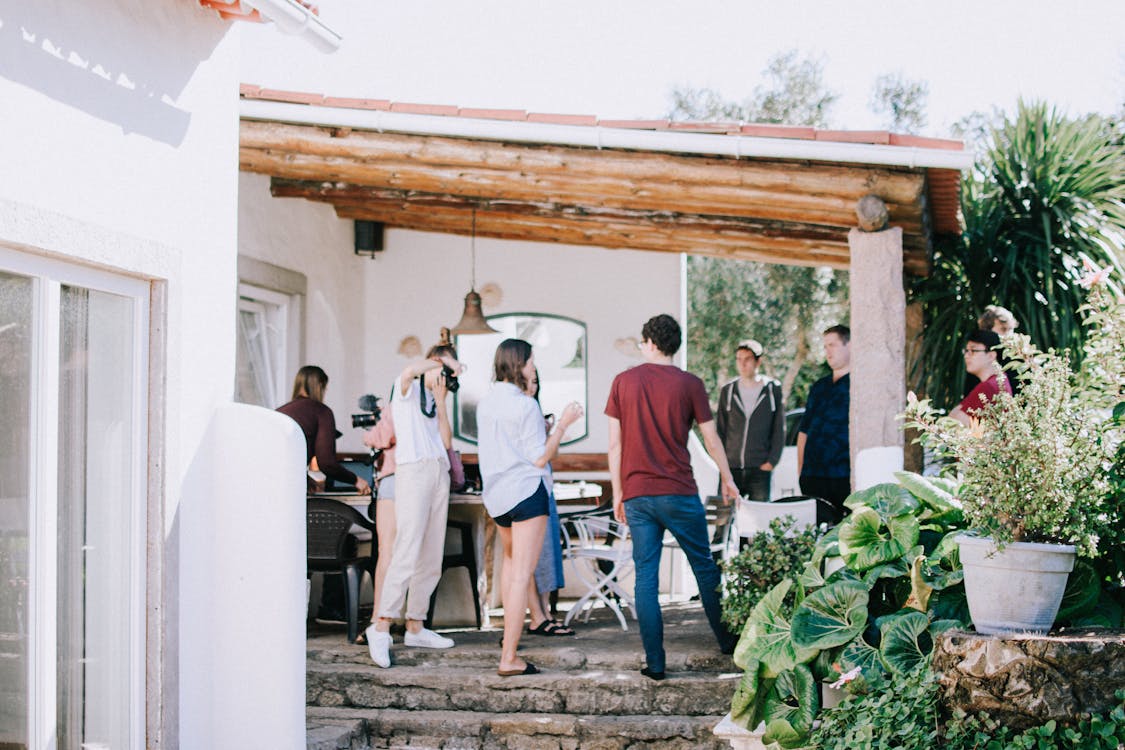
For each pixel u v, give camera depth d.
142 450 4.56
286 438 4.88
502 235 9.70
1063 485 3.86
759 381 8.90
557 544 7.17
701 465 9.58
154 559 4.57
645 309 9.82
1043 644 3.59
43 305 4.03
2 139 3.72
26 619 3.96
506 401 5.92
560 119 6.50
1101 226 8.37
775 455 8.88
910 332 8.58
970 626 4.25
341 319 9.66
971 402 5.89
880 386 6.27
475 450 9.95
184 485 4.73
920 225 6.97
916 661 4.26
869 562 4.64
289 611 4.86
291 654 4.85
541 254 9.96
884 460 6.15
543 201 8.08
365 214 9.58
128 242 4.34
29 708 3.96
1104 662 3.57
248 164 7.37
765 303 16.94
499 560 8.40
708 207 7.18
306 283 9.03
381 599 6.09
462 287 10.02
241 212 8.05
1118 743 3.44
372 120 6.71
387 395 10.02
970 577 3.95
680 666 5.87
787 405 16.72
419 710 5.80
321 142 6.98
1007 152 8.77
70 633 4.16
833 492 7.45
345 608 7.57
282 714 4.82
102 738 4.34
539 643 6.52
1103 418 4.16
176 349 4.67
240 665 4.85
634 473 5.74
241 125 7.01
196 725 4.79
